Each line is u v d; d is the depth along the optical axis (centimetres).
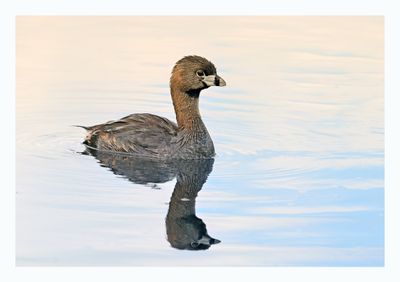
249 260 1398
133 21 2769
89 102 2200
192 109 1905
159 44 2562
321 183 1714
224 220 1532
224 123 2077
